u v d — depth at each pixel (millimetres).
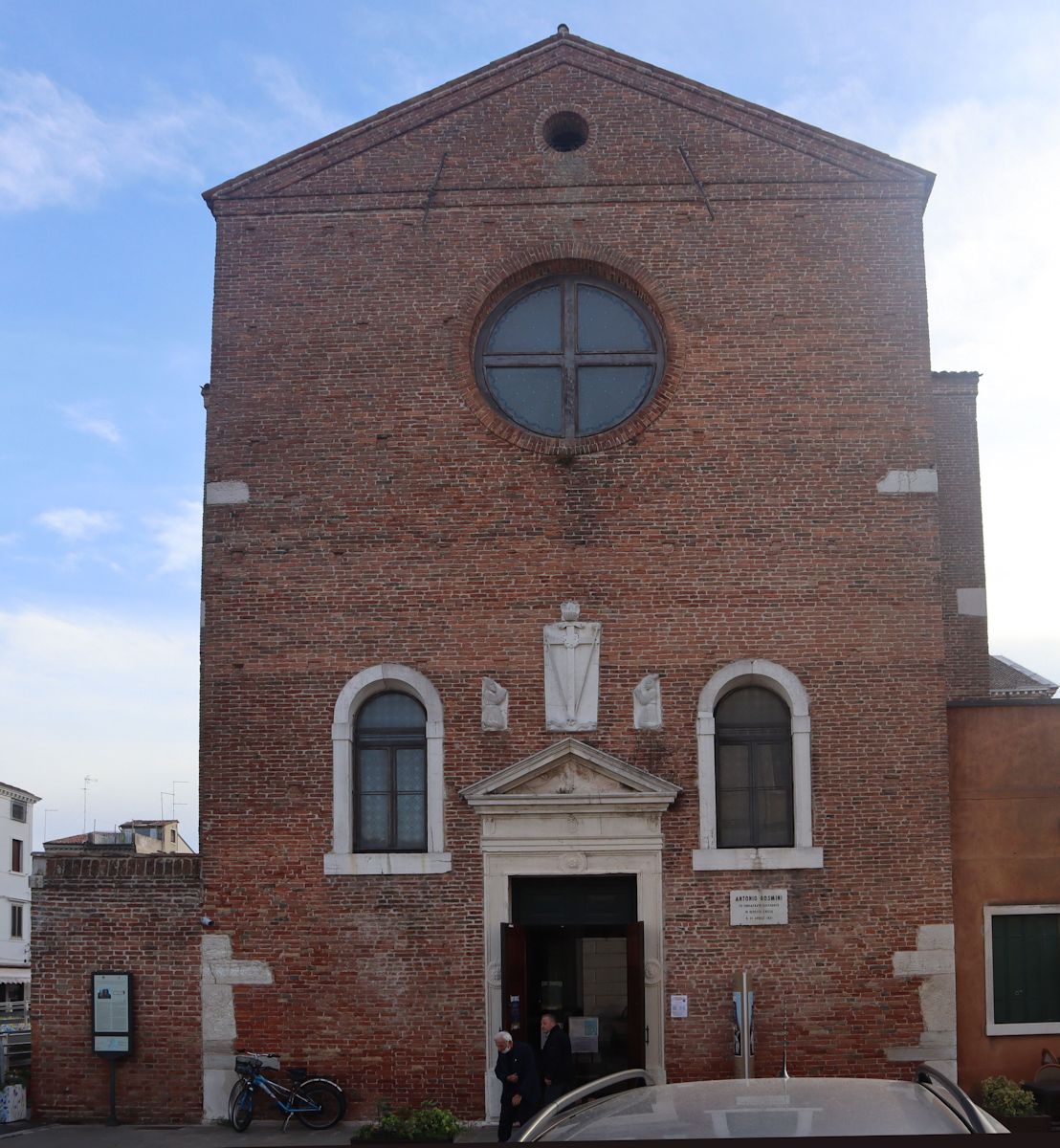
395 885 21125
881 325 22531
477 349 22906
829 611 21719
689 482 22062
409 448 22297
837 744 21391
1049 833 21625
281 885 21219
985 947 21328
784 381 22344
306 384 22531
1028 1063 21062
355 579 21969
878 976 20797
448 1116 19344
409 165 23125
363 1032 20812
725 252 22750
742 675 21562
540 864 21062
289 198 23047
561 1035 19375
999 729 21875
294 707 21656
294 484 22266
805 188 22906
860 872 21047
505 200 22984
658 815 21094
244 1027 20984
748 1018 20000
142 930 21406
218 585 22031
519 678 21609
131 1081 21078
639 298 23016
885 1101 8414
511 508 22062
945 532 28062
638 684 21531
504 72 23344
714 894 20969
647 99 23250
